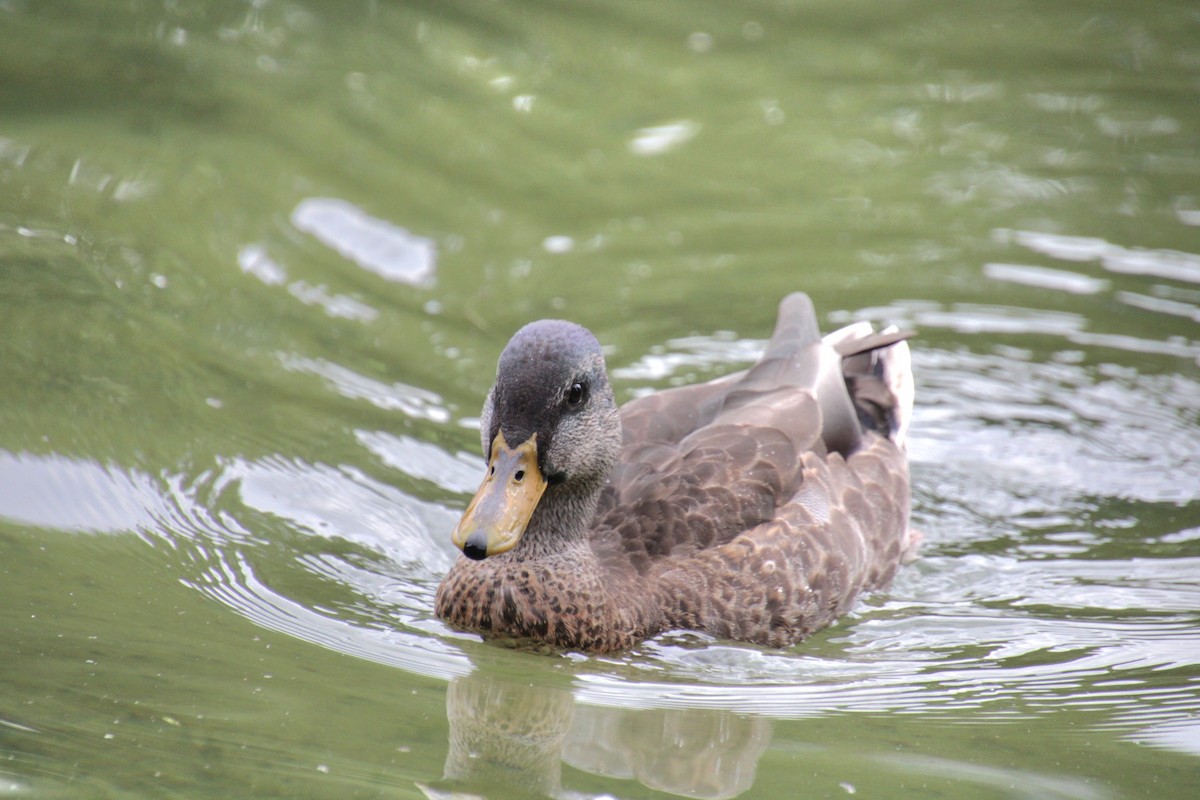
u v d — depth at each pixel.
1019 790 7.98
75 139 16.00
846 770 8.19
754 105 19.20
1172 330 14.73
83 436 11.36
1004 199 17.25
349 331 13.85
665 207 16.78
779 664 9.88
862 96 19.66
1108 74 20.58
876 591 11.13
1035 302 15.14
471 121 17.95
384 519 11.36
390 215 15.85
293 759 7.72
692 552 10.35
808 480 11.01
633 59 20.03
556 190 16.88
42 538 10.19
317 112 17.45
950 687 9.53
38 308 12.93
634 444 11.19
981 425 13.33
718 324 14.51
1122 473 12.66
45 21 18.44
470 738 8.29
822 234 16.38
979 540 11.78
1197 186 17.66
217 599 9.83
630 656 9.88
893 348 12.75
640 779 7.96
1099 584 11.13
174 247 14.47
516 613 9.88
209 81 17.66
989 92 19.92
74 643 8.87
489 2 20.86
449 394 13.09
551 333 9.69
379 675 9.09
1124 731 8.86
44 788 7.18
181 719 8.06
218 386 12.57
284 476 11.59
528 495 9.44
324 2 19.92
